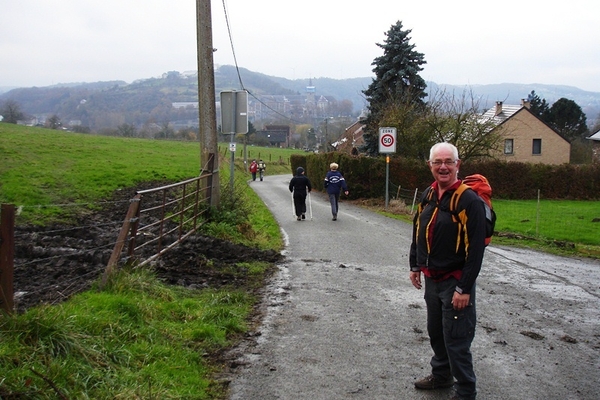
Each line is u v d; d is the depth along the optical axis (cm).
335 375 508
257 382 488
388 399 461
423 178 2738
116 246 692
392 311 723
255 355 552
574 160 6022
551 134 5147
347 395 467
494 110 5509
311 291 816
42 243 1033
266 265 981
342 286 852
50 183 1739
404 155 2980
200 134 1323
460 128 2884
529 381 512
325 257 1094
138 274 704
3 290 478
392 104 3108
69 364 427
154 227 1225
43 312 471
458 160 443
